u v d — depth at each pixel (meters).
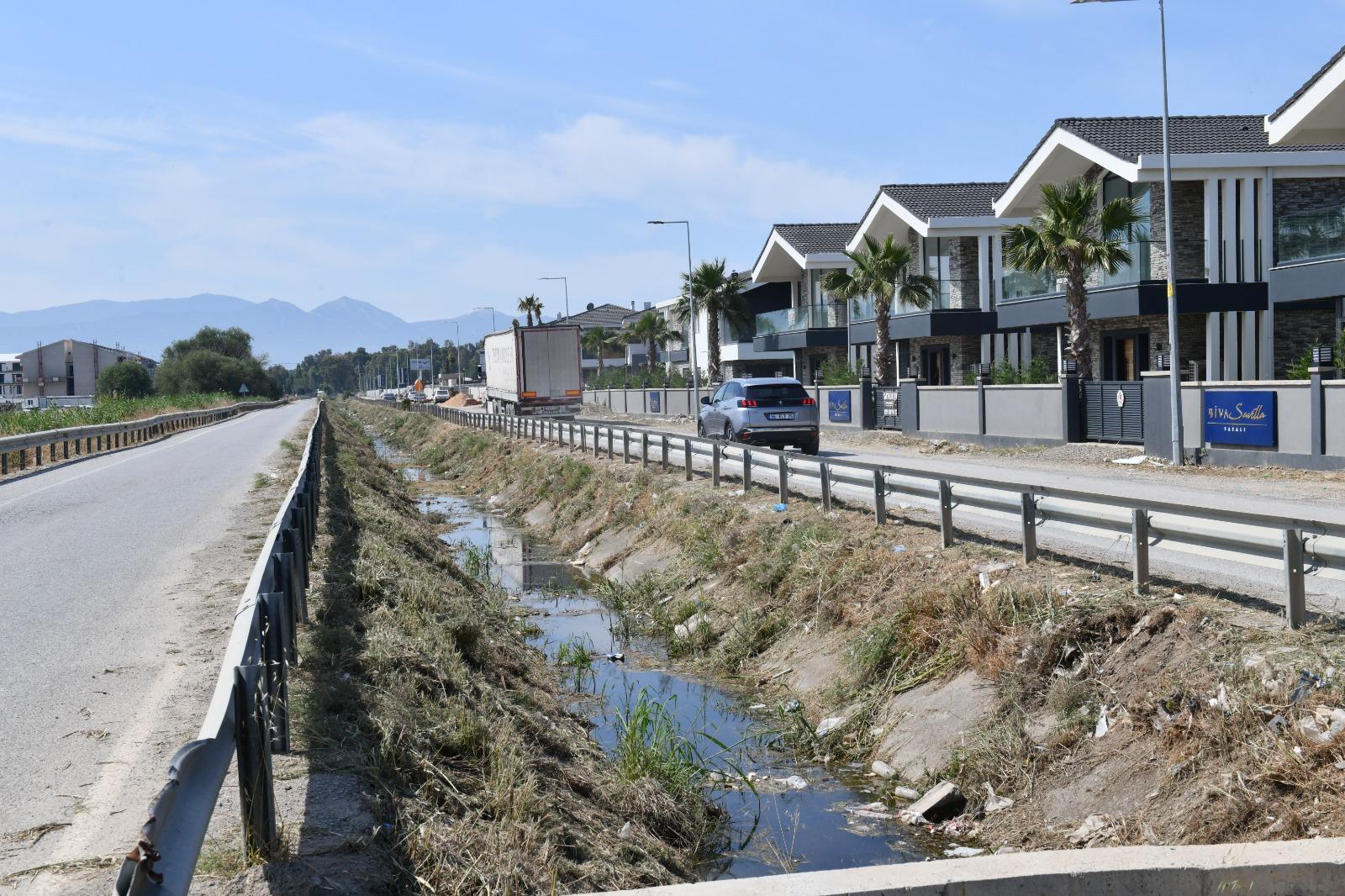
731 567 14.28
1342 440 17.38
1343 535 6.94
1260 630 7.39
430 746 6.34
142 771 5.59
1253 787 6.06
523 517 26.03
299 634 8.20
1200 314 28.89
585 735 9.23
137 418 48.38
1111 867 4.33
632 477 21.72
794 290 55.28
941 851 7.15
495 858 5.07
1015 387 26.25
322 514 14.97
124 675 7.43
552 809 6.27
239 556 12.38
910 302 37.72
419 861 4.82
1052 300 31.95
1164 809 6.43
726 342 62.16
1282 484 16.48
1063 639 8.32
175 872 3.15
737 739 9.78
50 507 17.81
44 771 5.60
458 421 53.72
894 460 23.58
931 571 10.79
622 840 6.59
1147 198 29.03
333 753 5.85
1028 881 4.24
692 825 7.50
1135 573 8.74
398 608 9.59
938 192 41.28
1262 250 27.86
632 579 16.39
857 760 9.14
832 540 12.84
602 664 12.40
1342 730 5.88
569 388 46.00
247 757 4.50
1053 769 7.45
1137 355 30.48
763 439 24.25
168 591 10.41
